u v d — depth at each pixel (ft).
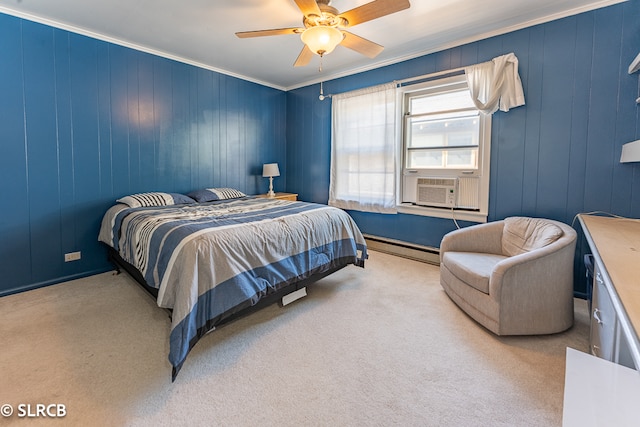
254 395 5.02
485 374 5.52
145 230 7.38
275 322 7.36
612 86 7.98
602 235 5.55
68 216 9.78
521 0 8.04
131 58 10.85
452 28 9.59
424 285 9.66
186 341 5.28
